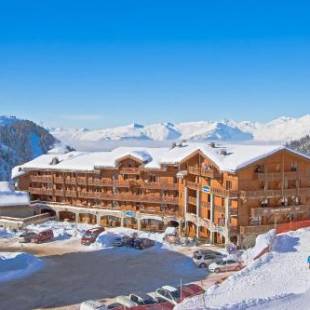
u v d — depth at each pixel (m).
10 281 56.41
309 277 44.44
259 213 73.00
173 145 96.44
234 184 73.94
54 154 111.44
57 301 49.28
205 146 81.38
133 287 53.59
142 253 69.38
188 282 54.84
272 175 75.06
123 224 91.81
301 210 76.19
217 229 74.81
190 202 84.06
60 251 71.56
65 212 98.69
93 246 73.50
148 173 91.06
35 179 102.81
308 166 78.38
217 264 58.81
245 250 67.81
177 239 74.31
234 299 40.47
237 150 80.00
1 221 91.19
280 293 40.38
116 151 101.00
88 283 55.38
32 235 77.62
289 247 55.31
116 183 93.75
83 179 97.56
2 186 106.75
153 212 88.94
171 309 41.97
